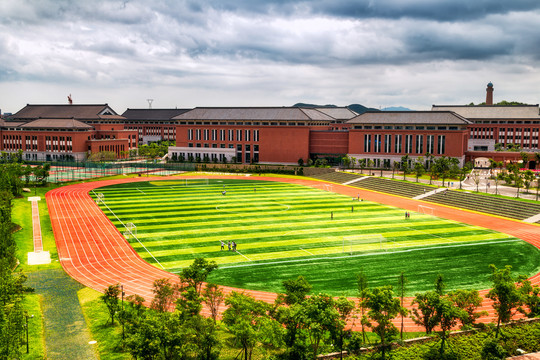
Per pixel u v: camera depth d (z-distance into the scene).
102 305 57.84
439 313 46.38
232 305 49.06
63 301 59.19
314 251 79.25
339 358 46.03
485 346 45.59
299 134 199.62
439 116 180.25
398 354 46.31
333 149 198.62
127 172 187.75
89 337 49.31
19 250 79.44
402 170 179.88
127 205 118.38
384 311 48.97
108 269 71.06
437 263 73.44
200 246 82.06
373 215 107.81
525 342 48.75
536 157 155.12
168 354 42.41
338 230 93.31
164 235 89.19
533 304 53.31
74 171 184.38
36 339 48.25
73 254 78.19
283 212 110.38
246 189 147.38
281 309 47.62
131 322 47.03
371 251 79.38
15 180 124.56
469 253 78.69
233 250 79.50
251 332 42.94
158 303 52.34
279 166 188.75
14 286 53.41
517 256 77.38
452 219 104.12
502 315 49.75
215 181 166.38
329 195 136.00
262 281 65.69
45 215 106.00
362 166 175.50
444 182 146.25
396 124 182.00
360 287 51.88
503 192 126.88
